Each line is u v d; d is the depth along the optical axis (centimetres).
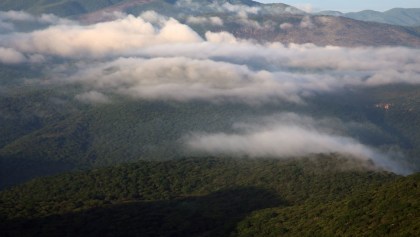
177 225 17088
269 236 15000
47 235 15662
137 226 16788
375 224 12850
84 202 19338
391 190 14350
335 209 15050
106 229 16412
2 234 15525
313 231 14050
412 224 12012
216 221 17600
